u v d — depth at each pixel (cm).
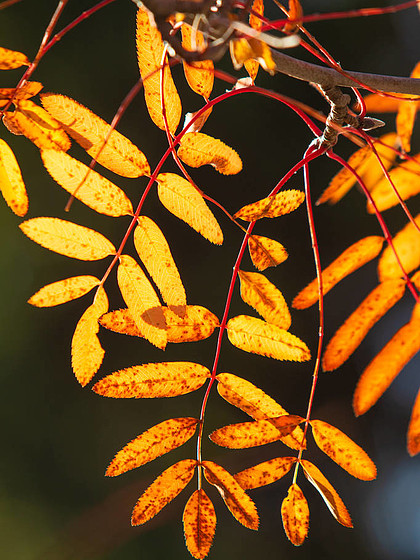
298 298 58
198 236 145
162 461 143
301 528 56
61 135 56
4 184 56
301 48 151
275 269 151
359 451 56
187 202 56
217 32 49
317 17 52
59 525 143
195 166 57
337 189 64
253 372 153
